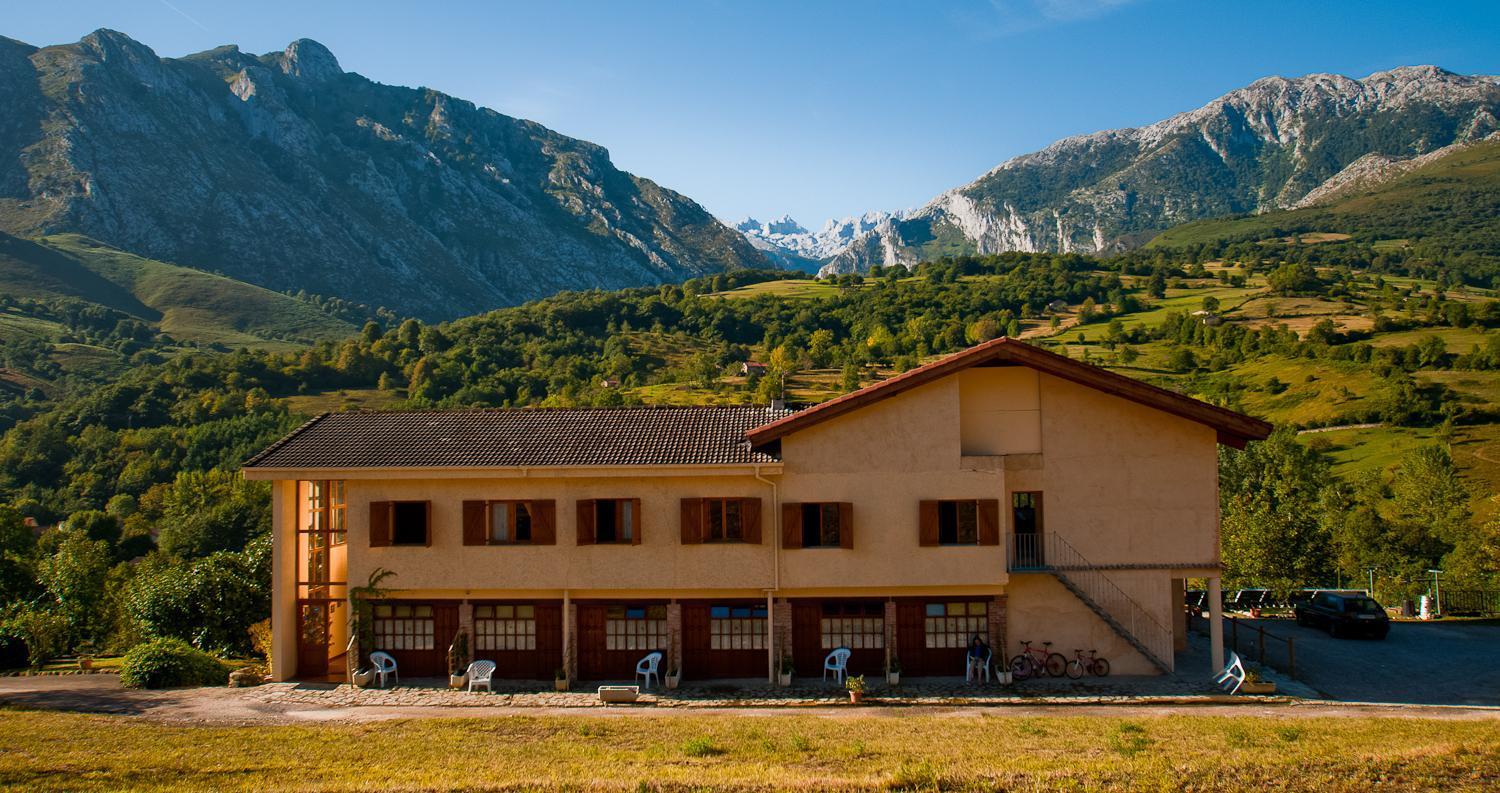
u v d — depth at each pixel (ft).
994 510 95.55
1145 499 97.30
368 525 98.73
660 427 105.29
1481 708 84.48
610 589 97.14
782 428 96.27
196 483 314.35
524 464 96.48
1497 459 306.55
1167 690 91.25
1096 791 57.67
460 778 62.03
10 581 207.62
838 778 60.49
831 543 96.89
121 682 102.68
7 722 80.69
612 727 79.20
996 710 86.12
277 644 100.83
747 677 98.84
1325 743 67.15
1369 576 198.39
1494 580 184.44
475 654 100.63
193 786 60.59
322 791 59.00
